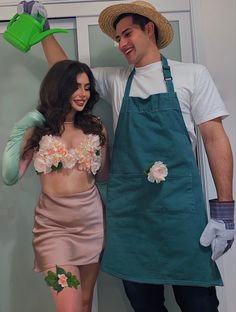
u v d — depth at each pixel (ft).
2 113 5.86
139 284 4.87
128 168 4.74
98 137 4.85
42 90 4.74
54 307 5.80
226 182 4.51
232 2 5.79
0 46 5.87
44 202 4.72
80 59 5.82
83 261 4.64
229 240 4.49
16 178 4.68
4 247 5.84
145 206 4.62
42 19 5.09
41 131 4.62
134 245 4.66
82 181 4.74
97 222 4.82
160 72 4.78
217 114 4.58
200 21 5.78
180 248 4.45
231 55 5.77
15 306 5.80
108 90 5.27
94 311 5.75
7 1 5.83
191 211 4.47
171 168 4.56
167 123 4.58
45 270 4.44
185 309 4.68
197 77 4.68
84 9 5.83
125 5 4.69
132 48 4.75
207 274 4.40
